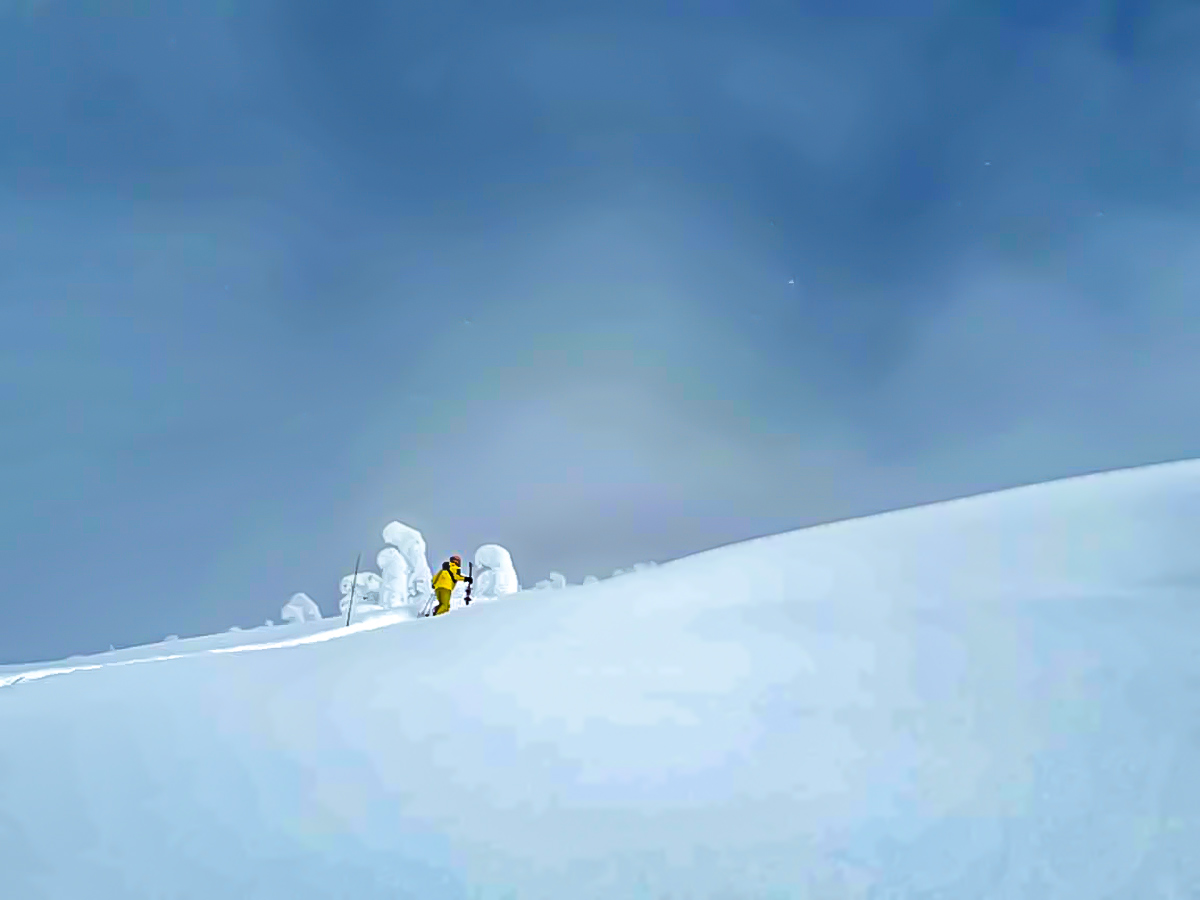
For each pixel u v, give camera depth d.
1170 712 3.78
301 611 21.45
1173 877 2.79
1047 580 5.80
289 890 3.23
